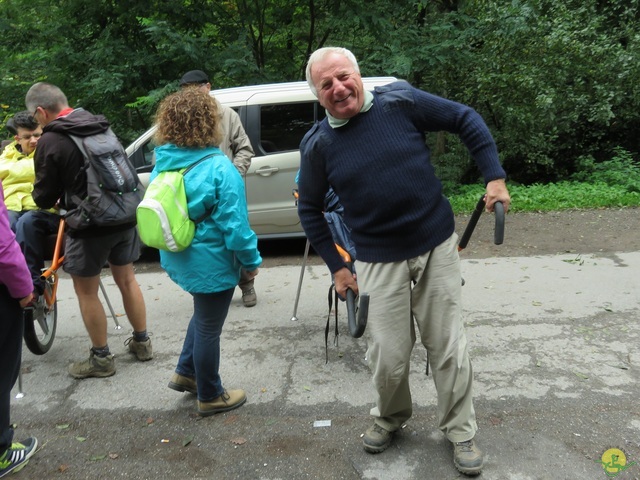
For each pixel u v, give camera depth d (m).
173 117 2.96
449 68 10.98
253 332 4.42
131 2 9.80
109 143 3.55
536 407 3.19
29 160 4.23
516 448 2.83
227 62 9.47
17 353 2.67
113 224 3.52
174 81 9.38
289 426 3.15
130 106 9.18
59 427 3.26
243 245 2.94
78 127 3.45
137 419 3.31
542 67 11.15
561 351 3.84
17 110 10.68
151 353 4.07
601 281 5.17
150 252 7.06
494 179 2.36
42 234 3.96
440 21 9.95
